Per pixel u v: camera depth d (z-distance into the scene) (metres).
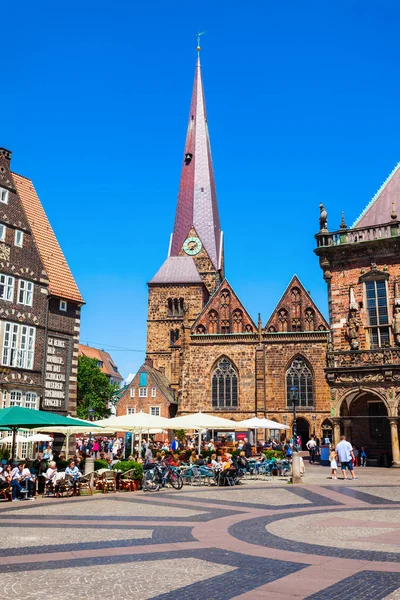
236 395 78.75
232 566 12.62
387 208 50.62
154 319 106.00
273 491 29.17
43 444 45.03
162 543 15.30
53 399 45.44
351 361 46.38
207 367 80.06
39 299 45.25
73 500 26.58
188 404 79.44
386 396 44.75
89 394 103.00
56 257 50.22
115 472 31.28
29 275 44.56
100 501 25.98
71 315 48.53
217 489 31.09
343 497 26.00
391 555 13.62
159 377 98.12
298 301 82.12
